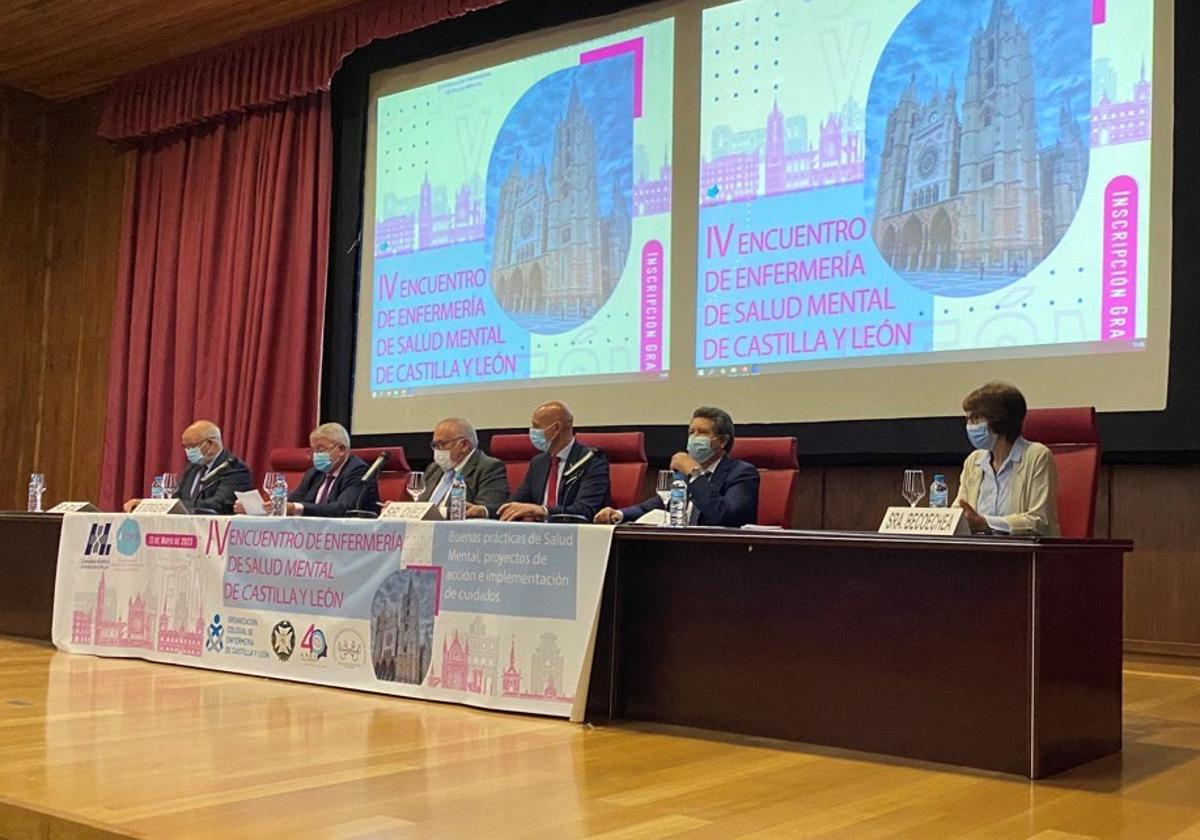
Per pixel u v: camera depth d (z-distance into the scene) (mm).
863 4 4773
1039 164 4305
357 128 6438
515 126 5844
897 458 4523
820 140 4836
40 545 4297
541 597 2891
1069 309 4203
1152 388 4027
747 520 3359
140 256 7234
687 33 5254
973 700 2396
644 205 5328
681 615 2818
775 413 4848
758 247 4961
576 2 5625
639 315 5297
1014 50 4398
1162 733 2885
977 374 4387
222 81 6750
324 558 3305
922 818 1942
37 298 7715
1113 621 2639
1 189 7543
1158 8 4094
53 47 6855
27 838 1879
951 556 2453
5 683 3230
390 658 3135
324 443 4359
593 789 2092
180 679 3348
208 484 4637
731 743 2596
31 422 7668
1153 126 4078
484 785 2104
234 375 6617
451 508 3363
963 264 4441
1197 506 4086
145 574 3754
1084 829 1890
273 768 2209
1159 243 4043
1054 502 3018
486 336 5855
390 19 5984
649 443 5172
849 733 2549
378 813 1879
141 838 1720
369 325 6344
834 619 2596
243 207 6695
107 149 7543
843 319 4711
